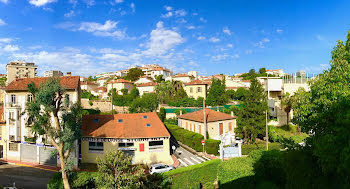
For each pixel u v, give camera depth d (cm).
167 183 1752
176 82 7575
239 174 1481
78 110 1802
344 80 1241
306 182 841
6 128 3028
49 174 2595
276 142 3238
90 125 2977
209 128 3541
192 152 3312
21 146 3069
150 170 2419
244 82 10388
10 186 2214
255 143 3266
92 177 1764
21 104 2978
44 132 1706
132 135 2784
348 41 1220
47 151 2931
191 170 1914
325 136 709
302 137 3100
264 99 3444
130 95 6638
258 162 1515
